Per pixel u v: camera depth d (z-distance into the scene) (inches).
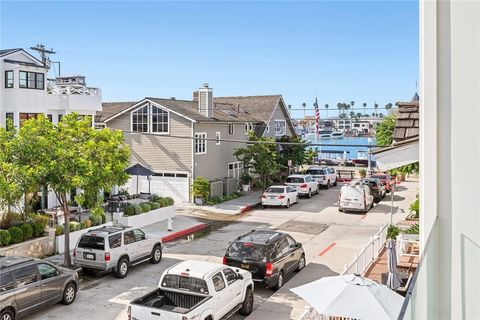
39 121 613.3
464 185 200.1
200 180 1234.0
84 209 999.6
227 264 577.3
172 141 1283.2
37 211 892.6
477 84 194.5
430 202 204.8
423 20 204.2
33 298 474.3
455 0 199.5
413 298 132.5
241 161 1417.3
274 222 1031.6
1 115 943.7
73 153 597.0
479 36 194.5
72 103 1055.6
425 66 203.8
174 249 792.9
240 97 1936.5
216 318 440.8
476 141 196.1
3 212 695.7
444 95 202.7
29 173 568.7
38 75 979.3
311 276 634.2
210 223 1024.2
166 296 444.5
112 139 639.8
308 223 1020.5
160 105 1279.5
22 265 474.6
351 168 2149.4
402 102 442.3
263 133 1706.4
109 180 625.9
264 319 486.9
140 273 649.0
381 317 330.6
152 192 1310.3
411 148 321.7
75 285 534.9
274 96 1879.9
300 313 502.6
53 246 725.3
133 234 656.4
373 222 1028.5
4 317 445.4
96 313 501.0
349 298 348.2
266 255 561.6
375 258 644.7
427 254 170.4
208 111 1386.6
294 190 1279.5
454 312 202.2
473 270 199.5
